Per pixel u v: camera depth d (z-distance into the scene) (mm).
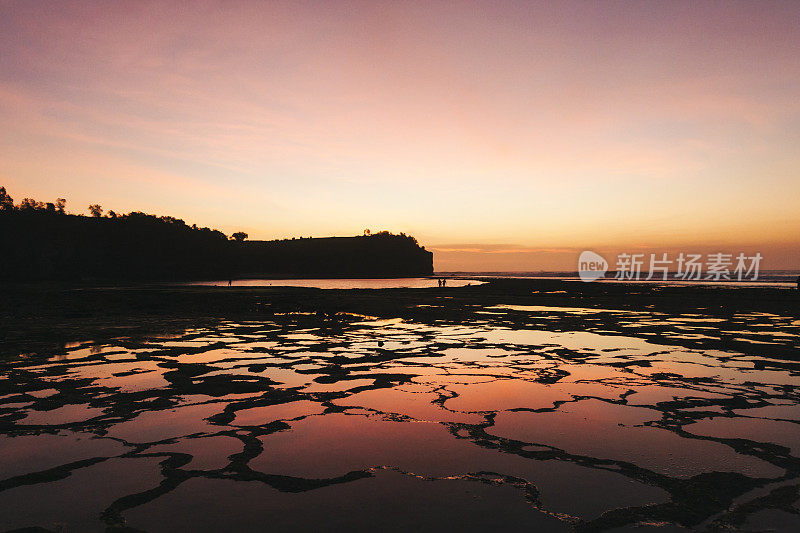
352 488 2502
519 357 6668
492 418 3783
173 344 7898
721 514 2215
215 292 25234
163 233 142000
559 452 3043
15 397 4441
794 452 3043
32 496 2398
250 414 3896
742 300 20609
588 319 12516
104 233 127312
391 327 10578
